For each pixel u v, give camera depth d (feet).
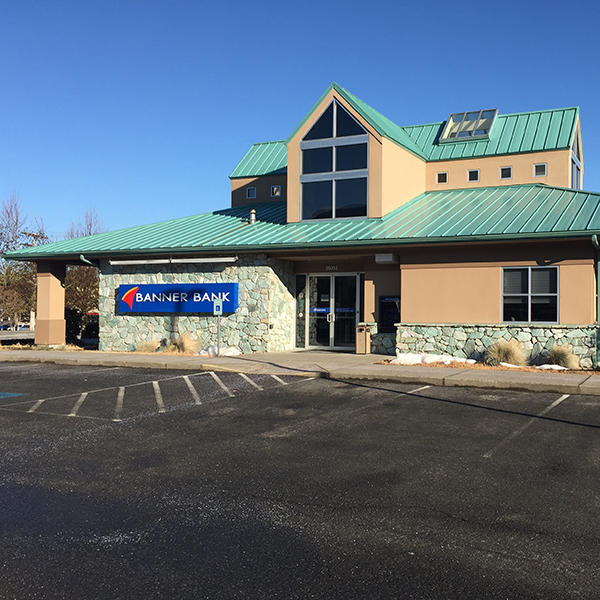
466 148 77.92
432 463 23.29
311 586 13.46
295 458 24.23
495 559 14.78
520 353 53.26
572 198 60.90
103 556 15.14
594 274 52.29
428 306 58.44
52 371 52.90
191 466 23.29
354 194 66.28
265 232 67.56
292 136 69.10
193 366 52.85
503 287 55.77
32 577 13.98
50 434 28.81
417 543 15.80
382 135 64.75
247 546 15.70
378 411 33.42
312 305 71.10
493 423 29.99
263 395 39.04
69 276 113.50
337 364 52.75
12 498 19.70
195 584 13.58
